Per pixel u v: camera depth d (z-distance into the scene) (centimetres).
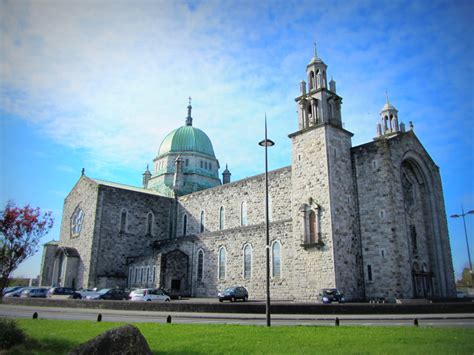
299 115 5116
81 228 6925
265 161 2941
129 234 6962
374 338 1833
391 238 4366
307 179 4784
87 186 7094
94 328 2252
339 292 4009
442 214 5334
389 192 4494
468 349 1562
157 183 8512
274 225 5106
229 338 1881
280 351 1594
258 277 5138
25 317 2970
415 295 4547
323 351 1570
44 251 7650
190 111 9631
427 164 5331
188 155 8625
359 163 4856
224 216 6525
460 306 3356
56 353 1705
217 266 5744
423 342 1725
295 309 3200
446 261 5103
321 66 5094
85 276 6438
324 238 4438
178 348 1678
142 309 3550
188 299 5272
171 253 6031
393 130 6512
